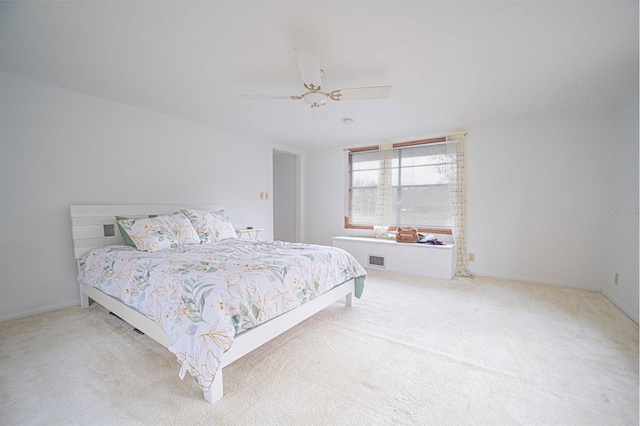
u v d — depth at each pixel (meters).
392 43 1.84
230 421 1.28
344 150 4.99
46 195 2.52
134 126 3.07
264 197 4.64
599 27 1.66
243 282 1.63
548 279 3.42
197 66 2.18
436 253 3.76
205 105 3.03
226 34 1.76
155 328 1.67
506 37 1.77
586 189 3.18
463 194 3.85
